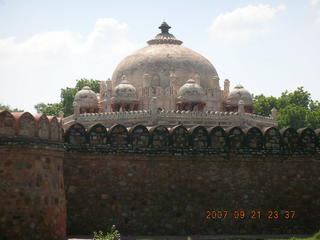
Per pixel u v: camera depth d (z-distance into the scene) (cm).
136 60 5219
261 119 5059
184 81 5112
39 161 2314
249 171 2866
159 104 4997
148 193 2744
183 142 2806
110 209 2695
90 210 2672
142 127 2773
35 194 2280
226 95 5303
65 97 7950
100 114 4834
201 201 2791
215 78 5212
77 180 2667
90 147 2692
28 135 2283
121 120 4716
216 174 2823
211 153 2819
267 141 2900
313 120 7850
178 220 2753
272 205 2872
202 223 2778
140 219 2720
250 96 5259
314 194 2930
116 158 2723
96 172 2700
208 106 5128
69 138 2673
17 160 2266
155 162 2767
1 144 2245
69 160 2666
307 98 8825
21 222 2247
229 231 2803
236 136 2866
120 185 2717
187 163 2798
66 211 2609
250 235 2789
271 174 2891
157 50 5234
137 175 2742
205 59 5350
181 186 2778
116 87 5047
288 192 2898
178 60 5172
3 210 2236
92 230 2662
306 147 2952
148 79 5069
